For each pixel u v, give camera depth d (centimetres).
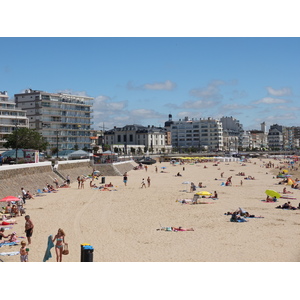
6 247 3181
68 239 3484
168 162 19350
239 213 4572
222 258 2897
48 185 7156
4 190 5759
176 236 3600
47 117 16262
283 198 6156
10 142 11819
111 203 5628
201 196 6369
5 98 14638
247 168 15012
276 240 3434
